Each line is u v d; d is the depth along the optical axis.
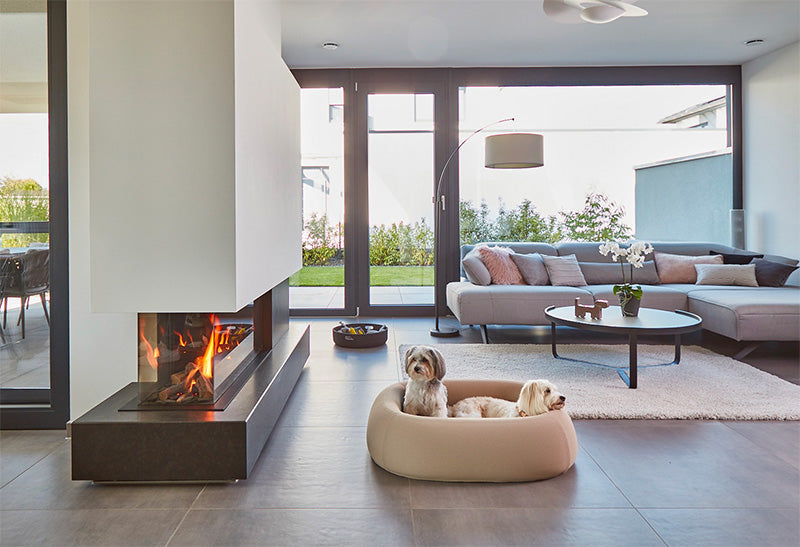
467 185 6.63
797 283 5.79
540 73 6.53
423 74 6.51
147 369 2.52
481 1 4.72
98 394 3.07
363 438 2.89
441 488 2.33
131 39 2.37
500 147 5.68
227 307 2.40
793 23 5.25
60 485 2.37
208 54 2.37
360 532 2.00
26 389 3.19
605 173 6.75
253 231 2.73
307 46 5.77
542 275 5.78
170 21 2.36
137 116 2.38
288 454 2.69
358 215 6.61
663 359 4.45
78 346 3.06
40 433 3.03
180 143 2.38
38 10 3.12
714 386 3.70
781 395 3.50
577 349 4.82
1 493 2.30
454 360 4.42
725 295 4.86
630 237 6.84
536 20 5.13
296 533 1.99
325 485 2.36
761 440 2.85
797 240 5.82
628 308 4.21
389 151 6.61
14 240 3.14
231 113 2.38
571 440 2.51
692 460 2.61
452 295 5.63
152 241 2.39
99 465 2.33
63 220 3.05
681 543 1.93
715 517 2.11
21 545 1.92
